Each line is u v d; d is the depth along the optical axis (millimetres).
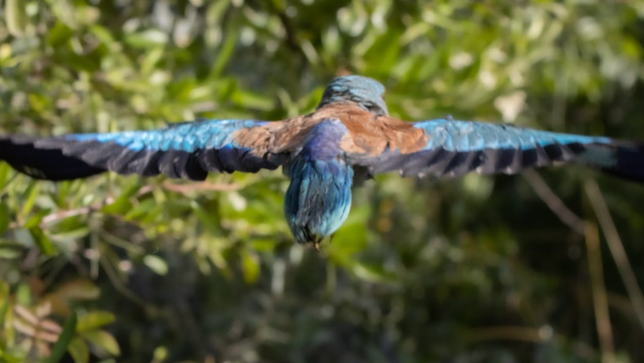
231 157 5930
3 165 7648
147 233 8750
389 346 15312
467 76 10930
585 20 13781
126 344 13297
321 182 5578
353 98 7066
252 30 11188
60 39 9234
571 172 16812
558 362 16844
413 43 12586
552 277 17391
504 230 16750
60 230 8305
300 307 13953
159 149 5941
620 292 18406
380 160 5832
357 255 13914
